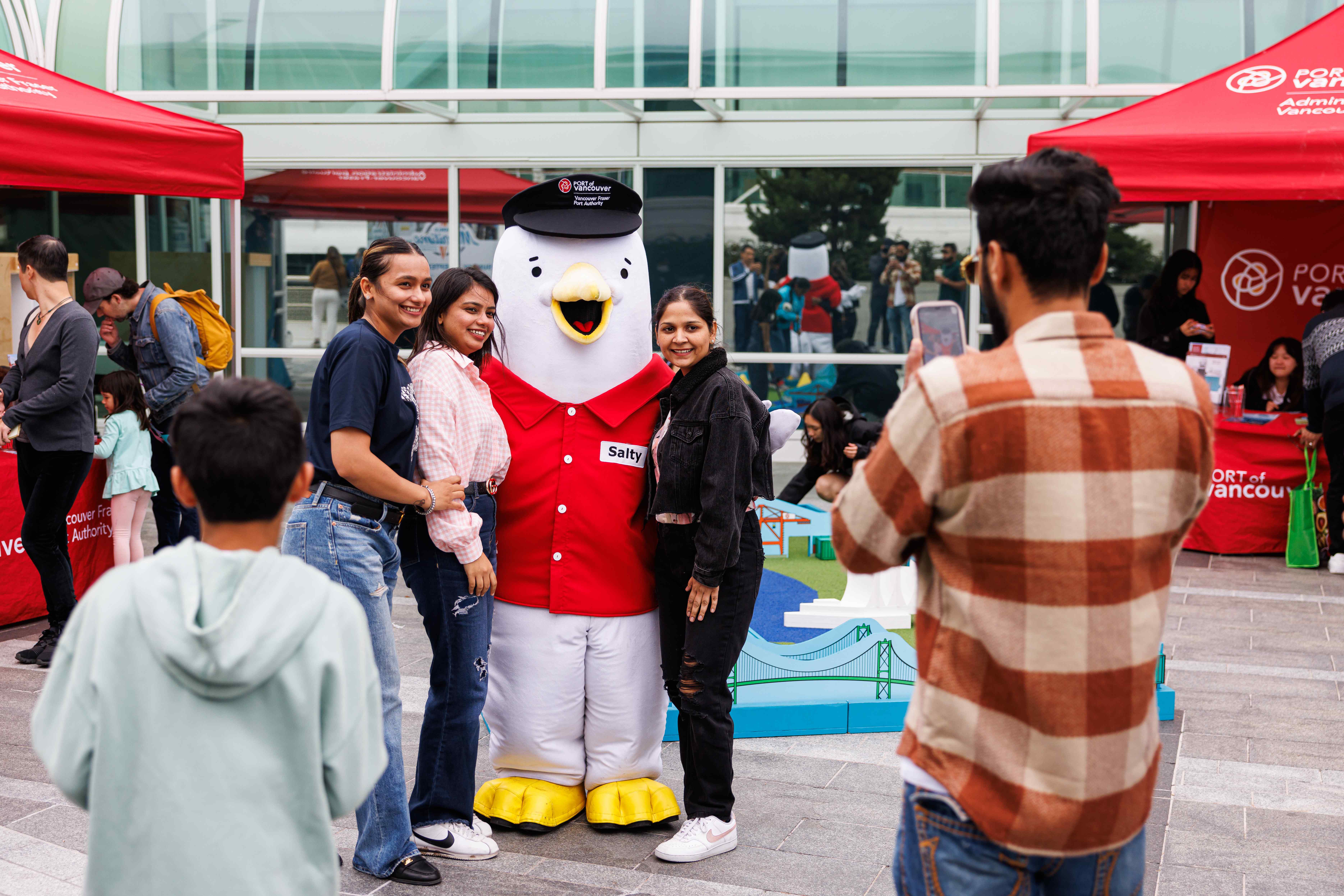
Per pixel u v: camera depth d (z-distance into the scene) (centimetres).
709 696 336
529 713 358
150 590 163
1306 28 713
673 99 809
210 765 163
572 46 840
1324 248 874
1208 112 659
